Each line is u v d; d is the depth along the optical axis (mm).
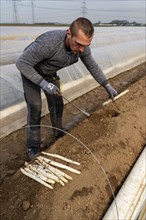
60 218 2631
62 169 3119
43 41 2891
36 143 3939
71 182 2957
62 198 2787
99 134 3789
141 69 10477
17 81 5426
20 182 3088
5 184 3205
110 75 8883
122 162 3514
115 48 10320
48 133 4926
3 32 12961
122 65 9938
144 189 3094
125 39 16109
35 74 3006
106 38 14234
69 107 6211
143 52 12883
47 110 5762
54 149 3482
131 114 4465
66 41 2889
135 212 2791
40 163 3230
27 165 3252
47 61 3160
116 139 3787
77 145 3521
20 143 4629
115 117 4246
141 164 3467
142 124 4422
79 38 2625
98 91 7387
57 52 2979
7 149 4469
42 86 3051
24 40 10602
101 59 8727
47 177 3006
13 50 8461
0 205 2941
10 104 4992
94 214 2732
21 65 2938
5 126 4855
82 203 2783
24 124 5203
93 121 4105
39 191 2883
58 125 4371
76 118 5598
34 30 15375
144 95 5566
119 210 2758
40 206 2742
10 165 4051
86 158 3291
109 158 3420
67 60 3154
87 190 2914
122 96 5316
